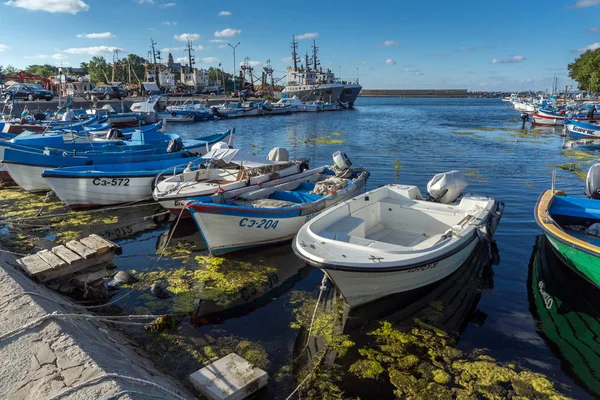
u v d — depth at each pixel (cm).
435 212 859
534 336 618
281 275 820
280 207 930
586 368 545
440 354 573
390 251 643
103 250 694
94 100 4338
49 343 409
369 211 896
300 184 1230
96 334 493
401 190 948
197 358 558
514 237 1002
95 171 1237
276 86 10175
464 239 726
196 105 5359
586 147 2561
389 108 8950
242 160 1236
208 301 716
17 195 1406
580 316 673
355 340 609
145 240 1023
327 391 504
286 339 612
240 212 859
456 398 487
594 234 827
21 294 505
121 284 769
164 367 534
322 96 7581
